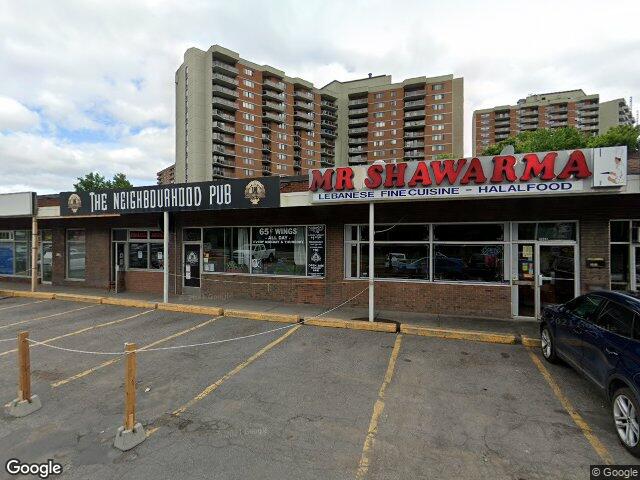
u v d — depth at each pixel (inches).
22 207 561.6
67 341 318.0
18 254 682.2
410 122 3727.9
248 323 378.0
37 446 162.4
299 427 176.7
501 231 390.3
